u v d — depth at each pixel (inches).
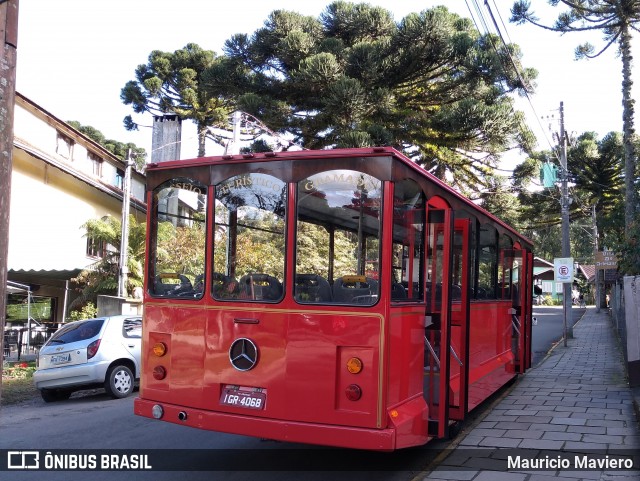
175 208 244.2
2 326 193.2
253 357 217.2
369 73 797.9
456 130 788.0
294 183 220.4
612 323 1149.1
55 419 360.5
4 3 192.7
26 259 790.5
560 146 919.7
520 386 434.6
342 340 205.5
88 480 235.3
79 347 422.3
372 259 206.2
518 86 806.5
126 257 745.0
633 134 698.2
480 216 336.2
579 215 1656.0
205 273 231.9
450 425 277.9
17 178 776.9
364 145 719.1
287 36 852.6
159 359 239.3
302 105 888.9
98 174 979.3
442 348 248.1
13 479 237.6
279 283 217.9
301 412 208.1
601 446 268.5
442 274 254.8
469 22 926.4
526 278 482.9
